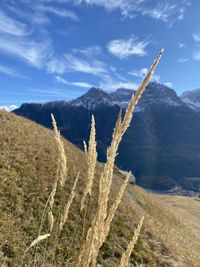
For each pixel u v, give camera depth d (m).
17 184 16.39
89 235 2.35
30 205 14.72
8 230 11.82
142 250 16.41
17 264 10.12
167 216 35.19
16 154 20.17
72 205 15.76
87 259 2.33
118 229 16.94
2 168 17.56
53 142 26.56
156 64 2.42
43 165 20.16
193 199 73.88
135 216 20.48
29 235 12.33
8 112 30.58
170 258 17.47
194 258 21.11
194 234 35.28
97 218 2.36
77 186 18.95
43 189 16.69
